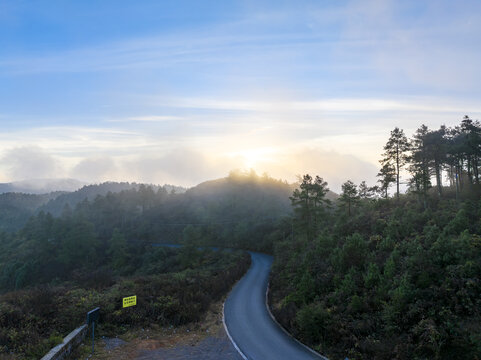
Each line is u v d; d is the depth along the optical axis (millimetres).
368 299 18516
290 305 21891
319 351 16125
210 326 19703
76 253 78000
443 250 19828
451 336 13531
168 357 14352
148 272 62219
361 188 62906
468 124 37938
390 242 25188
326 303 20328
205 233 92625
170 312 19766
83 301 18141
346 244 26359
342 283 21344
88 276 28266
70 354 13164
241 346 16516
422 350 13539
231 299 28344
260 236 79625
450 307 15320
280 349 16312
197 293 24234
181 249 62312
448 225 25531
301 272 27422
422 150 44469
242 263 48656
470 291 15727
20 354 12406
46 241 82375
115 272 70188
